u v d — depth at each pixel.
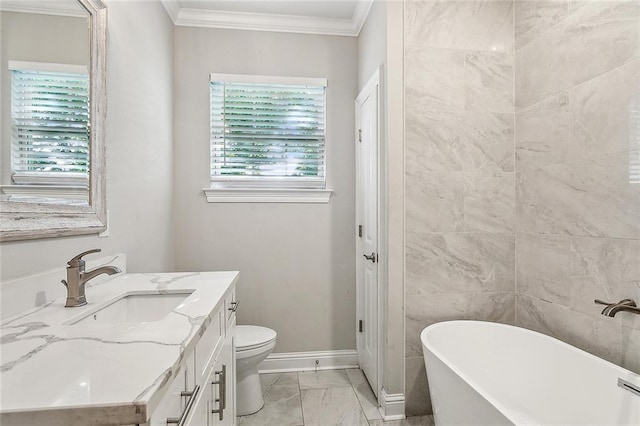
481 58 1.96
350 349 2.54
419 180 1.91
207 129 2.42
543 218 1.79
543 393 1.59
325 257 2.52
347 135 2.54
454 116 1.93
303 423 1.84
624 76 1.37
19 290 0.95
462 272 1.95
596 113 1.49
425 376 1.91
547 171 1.76
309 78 2.48
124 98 1.58
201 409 0.93
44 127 1.05
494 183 1.98
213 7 2.31
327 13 2.39
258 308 2.46
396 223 1.88
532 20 1.86
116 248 1.51
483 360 1.81
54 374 0.59
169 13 2.24
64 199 1.14
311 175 2.54
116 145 1.50
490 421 1.17
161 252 2.10
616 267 1.41
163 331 0.80
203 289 1.25
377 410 1.96
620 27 1.38
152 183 1.95
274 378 2.34
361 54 2.45
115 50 1.49
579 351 1.47
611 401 1.32
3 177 0.90
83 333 0.79
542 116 1.79
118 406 0.50
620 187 1.39
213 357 1.09
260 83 2.45
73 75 1.18
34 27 1.01
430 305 1.92
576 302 1.60
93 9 1.28
